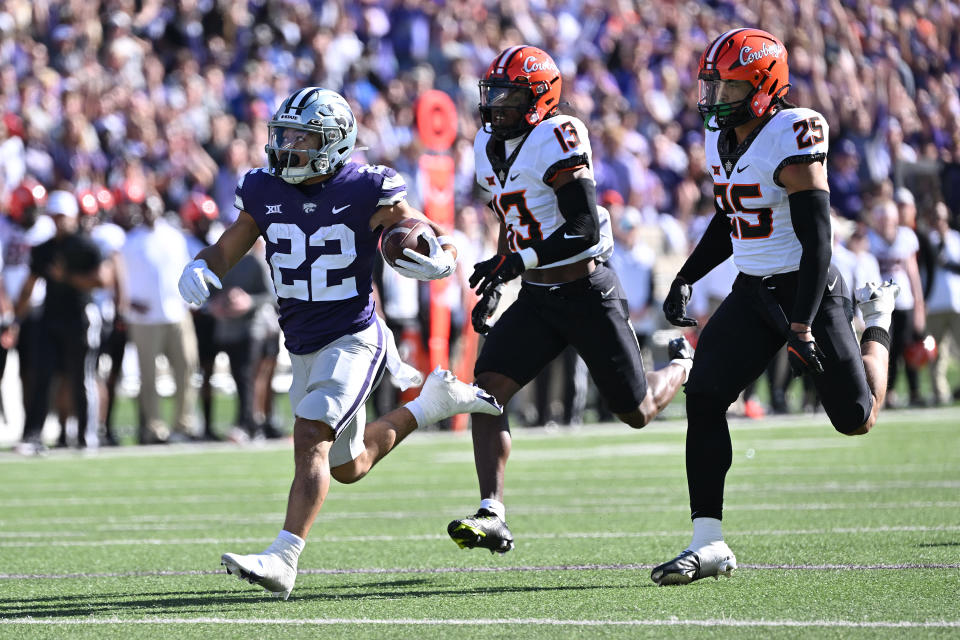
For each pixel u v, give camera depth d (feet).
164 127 165.89
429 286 139.44
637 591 50.06
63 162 150.41
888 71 210.18
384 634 42.50
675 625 42.80
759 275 52.75
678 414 168.45
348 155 51.60
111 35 174.81
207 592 52.06
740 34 51.80
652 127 201.67
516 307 60.64
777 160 50.98
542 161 57.82
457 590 51.34
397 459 116.78
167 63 184.34
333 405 50.01
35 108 157.48
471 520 55.62
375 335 52.06
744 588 49.96
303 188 51.37
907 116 208.33
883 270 157.28
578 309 59.26
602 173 173.06
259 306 134.00
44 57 170.50
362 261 51.88
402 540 67.41
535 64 58.13
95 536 70.54
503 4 213.87
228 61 188.65
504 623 43.91
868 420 54.29
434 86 192.24
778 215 52.03
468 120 186.39
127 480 101.40
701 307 154.81
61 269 123.44
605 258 60.90
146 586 53.78
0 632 43.80
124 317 129.49
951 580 50.16
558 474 101.86
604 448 124.77
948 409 159.43
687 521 72.59
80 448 126.62
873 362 56.24
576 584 52.13
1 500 88.99
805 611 44.70
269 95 177.78
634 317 152.15
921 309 159.22
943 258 162.09
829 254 50.29
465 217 144.46
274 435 140.56
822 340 52.60
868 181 191.21
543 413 147.64
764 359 52.95
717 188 53.52
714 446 51.98
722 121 52.21
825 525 68.03
